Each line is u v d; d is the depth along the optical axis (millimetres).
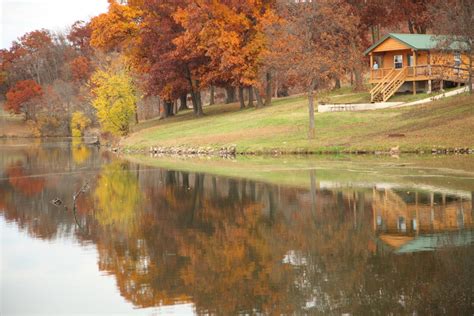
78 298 16719
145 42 74562
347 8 54375
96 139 91062
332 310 14961
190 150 54406
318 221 23969
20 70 150750
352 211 25359
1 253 21312
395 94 61406
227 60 63844
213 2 65312
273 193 30344
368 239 20938
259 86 65625
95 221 26031
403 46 59594
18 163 53250
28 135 121000
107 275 18516
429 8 55750
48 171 45438
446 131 44812
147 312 15453
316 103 64000
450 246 19531
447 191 28203
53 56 152875
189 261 19375
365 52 63344
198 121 69125
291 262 18828
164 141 60250
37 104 120938
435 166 36031
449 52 48250
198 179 36562
